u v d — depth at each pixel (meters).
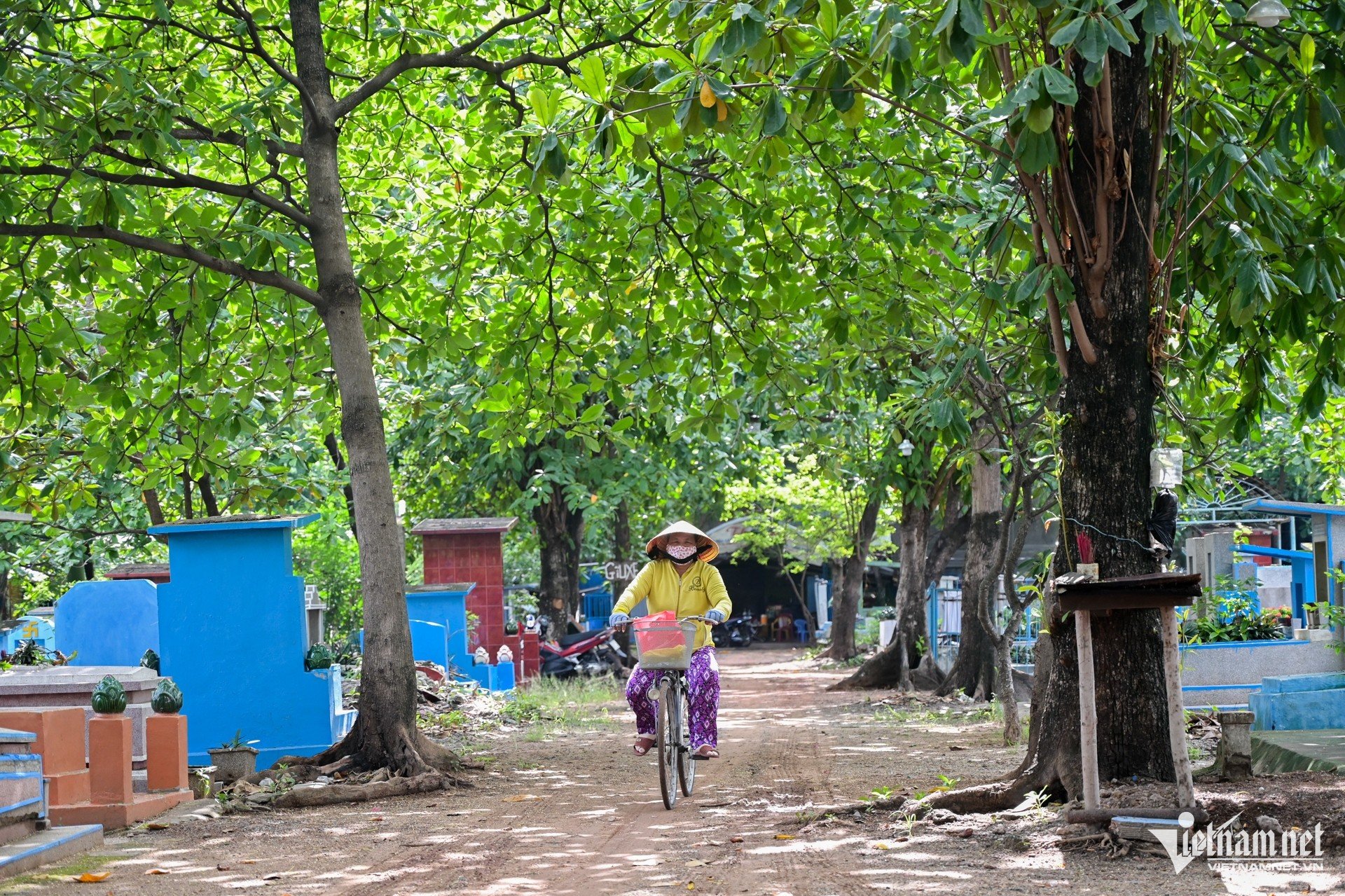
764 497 36.44
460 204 13.73
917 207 12.39
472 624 25.83
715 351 13.54
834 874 6.61
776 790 10.30
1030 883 6.14
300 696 13.07
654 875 6.82
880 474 22.41
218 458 16.25
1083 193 7.79
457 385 21.53
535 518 31.44
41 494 16.94
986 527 19.70
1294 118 7.91
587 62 7.60
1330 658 14.20
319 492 18.84
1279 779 7.77
